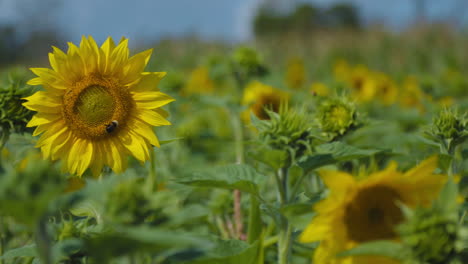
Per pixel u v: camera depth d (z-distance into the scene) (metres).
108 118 1.15
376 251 0.85
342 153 0.96
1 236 1.08
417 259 0.84
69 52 1.14
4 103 1.10
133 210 0.83
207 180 0.97
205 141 1.63
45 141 1.12
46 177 0.77
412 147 1.29
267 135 0.96
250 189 0.98
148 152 1.15
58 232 0.94
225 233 1.21
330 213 0.89
